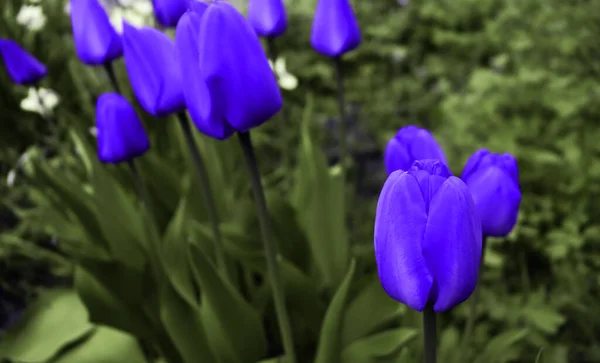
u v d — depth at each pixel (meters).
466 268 0.58
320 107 1.63
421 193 0.58
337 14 0.84
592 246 1.09
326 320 0.80
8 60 0.97
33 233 1.20
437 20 1.86
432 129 1.54
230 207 0.98
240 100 0.64
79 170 1.06
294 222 0.93
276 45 1.75
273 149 1.46
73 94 1.35
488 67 1.74
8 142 1.30
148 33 0.71
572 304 1.03
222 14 0.62
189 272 0.89
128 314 0.91
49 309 1.01
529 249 1.13
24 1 1.39
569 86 1.32
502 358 0.91
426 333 0.62
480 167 0.67
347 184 1.38
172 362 0.91
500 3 1.82
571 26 1.66
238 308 0.84
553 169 1.13
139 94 0.74
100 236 0.93
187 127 0.77
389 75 1.79
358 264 0.93
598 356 1.02
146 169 0.97
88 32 0.79
